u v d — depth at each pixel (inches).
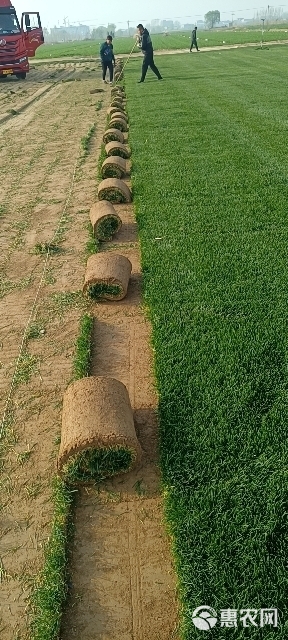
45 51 2359.7
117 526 120.9
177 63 1141.7
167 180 345.1
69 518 122.7
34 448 142.8
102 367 171.9
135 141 455.2
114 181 325.1
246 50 1417.3
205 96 653.9
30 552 116.1
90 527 121.1
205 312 191.8
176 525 116.6
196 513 118.9
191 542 113.1
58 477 130.6
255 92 660.1
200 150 411.8
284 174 340.5
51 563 111.4
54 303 213.3
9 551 116.6
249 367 162.4
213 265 225.9
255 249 237.1
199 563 108.7
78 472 127.6
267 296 198.8
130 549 115.6
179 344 175.5
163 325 186.2
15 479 134.0
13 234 289.4
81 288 223.1
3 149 488.7
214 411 146.6
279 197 299.9
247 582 104.9
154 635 99.7
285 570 106.6
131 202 323.9
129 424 131.0
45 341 188.7
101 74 1123.3
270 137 436.1
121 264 214.1
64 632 101.7
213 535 113.7
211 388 154.6
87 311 205.6
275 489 122.9
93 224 268.4
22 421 152.3
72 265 246.7
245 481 125.6
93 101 732.0
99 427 125.7
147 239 258.4
